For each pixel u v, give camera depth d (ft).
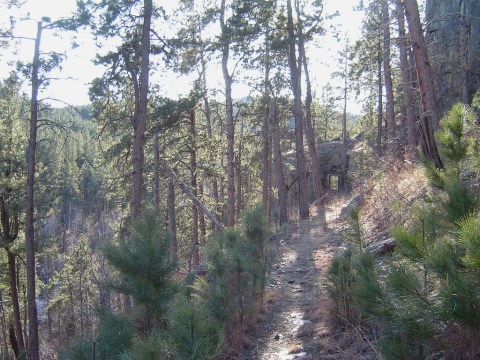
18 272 74.90
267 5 62.34
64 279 82.38
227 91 64.59
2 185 59.06
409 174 37.22
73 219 189.37
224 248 22.17
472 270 8.81
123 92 50.29
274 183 119.75
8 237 61.26
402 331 9.72
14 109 59.72
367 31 63.26
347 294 17.99
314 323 20.53
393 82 75.92
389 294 10.47
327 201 83.76
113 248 16.25
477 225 8.77
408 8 33.94
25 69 41.19
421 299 9.31
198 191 70.95
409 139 52.60
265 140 90.27
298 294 25.63
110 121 48.93
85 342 14.43
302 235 47.42
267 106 83.71
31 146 44.96
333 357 15.99
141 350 11.53
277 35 67.21
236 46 62.69
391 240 23.06
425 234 10.83
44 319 88.38
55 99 44.93
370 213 38.11
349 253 19.21
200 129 76.23
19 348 63.16
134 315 15.58
